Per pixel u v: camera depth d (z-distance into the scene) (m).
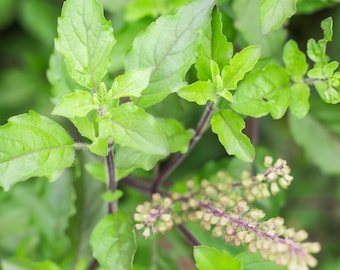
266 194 0.41
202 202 0.41
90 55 0.39
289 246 0.36
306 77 0.46
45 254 0.51
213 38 0.40
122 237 0.41
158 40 0.39
